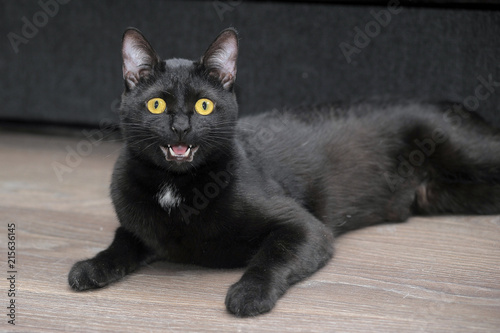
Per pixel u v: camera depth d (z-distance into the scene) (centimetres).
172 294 88
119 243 94
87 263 91
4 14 146
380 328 81
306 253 90
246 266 95
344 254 97
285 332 80
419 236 103
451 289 88
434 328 81
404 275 91
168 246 94
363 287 89
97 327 82
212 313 84
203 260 95
